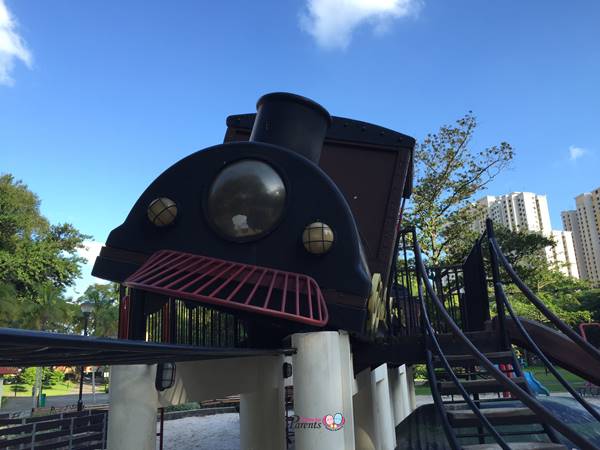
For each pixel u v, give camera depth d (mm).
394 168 6602
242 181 5082
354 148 6742
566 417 7066
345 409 4781
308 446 4430
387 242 6250
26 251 42531
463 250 25438
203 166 5266
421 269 6562
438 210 25547
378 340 6648
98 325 61438
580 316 45625
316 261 4840
